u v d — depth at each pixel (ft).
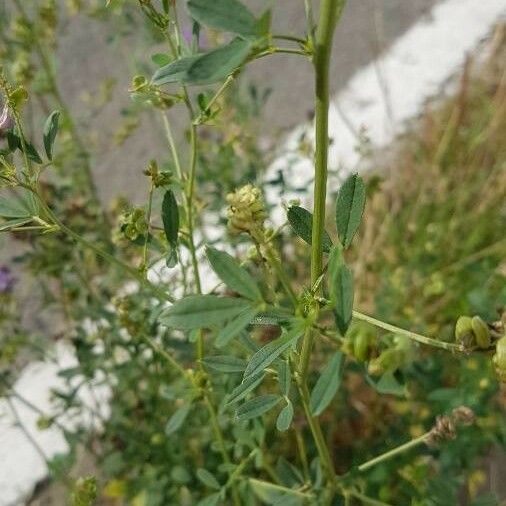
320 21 0.42
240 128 1.19
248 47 0.41
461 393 0.97
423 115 1.75
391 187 1.55
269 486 0.78
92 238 1.15
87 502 0.79
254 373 0.49
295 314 0.52
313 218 0.49
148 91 0.69
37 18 1.21
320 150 0.46
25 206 0.64
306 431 1.09
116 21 1.38
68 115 1.20
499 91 1.54
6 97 0.61
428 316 1.32
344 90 1.86
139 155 1.67
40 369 1.38
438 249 1.41
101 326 1.08
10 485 1.24
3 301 1.11
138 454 1.09
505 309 0.55
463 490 1.17
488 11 2.00
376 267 1.38
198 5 0.41
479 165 1.55
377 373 0.58
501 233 1.46
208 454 1.03
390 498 1.00
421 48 1.92
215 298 0.49
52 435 1.29
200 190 1.15
